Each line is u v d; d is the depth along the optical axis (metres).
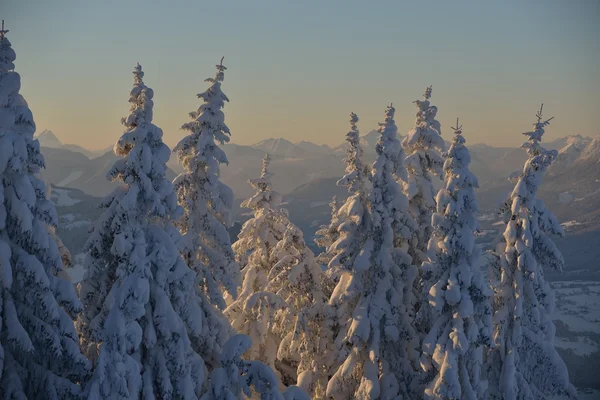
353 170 26.94
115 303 18.73
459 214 24.53
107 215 20.16
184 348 20.22
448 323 24.77
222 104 24.41
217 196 24.16
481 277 24.70
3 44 17.95
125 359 18.44
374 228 26.45
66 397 18.50
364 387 26.06
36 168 18.83
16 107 17.95
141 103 20.42
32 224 17.95
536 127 26.88
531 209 26.69
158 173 19.89
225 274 24.30
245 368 20.25
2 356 17.84
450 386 23.75
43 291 18.09
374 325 26.09
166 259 19.92
